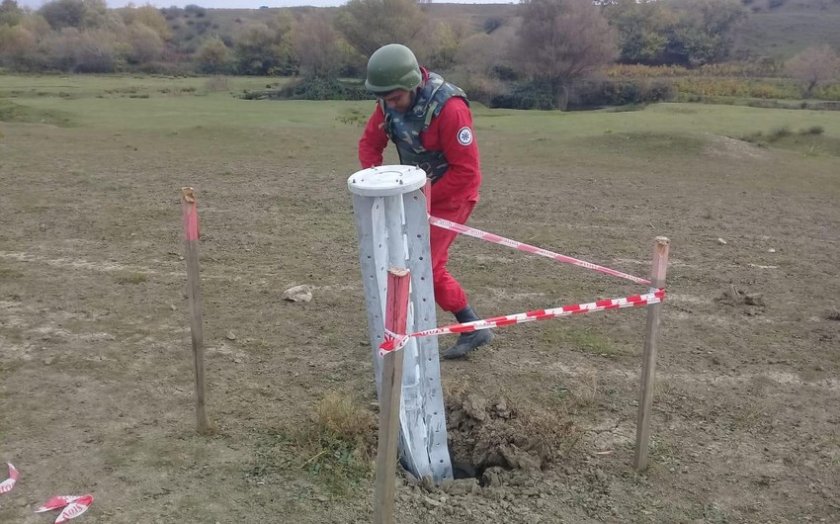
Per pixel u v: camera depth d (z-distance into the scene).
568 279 7.20
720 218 10.58
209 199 10.59
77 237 8.23
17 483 3.60
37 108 25.80
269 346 5.34
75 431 4.08
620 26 59.47
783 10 72.06
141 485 3.59
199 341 3.92
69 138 17.62
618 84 46.88
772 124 23.94
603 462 3.96
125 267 7.14
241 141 17.92
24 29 60.53
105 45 60.66
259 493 3.55
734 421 4.48
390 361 2.66
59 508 3.42
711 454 4.10
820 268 7.97
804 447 4.21
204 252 7.79
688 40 59.28
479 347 5.39
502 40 49.44
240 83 53.66
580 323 5.97
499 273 7.33
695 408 4.62
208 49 63.44
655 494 3.70
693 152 17.00
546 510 3.52
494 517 3.44
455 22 59.38
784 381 5.06
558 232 9.30
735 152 17.16
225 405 4.41
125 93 41.31
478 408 4.12
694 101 41.81
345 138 19.20
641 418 3.78
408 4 50.81
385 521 2.84
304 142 18.11
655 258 3.48
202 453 3.87
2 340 5.29
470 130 4.20
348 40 51.44
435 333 3.12
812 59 46.03
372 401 4.52
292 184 12.13
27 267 7.04
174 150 16.17
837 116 27.58
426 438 3.73
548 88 46.00
